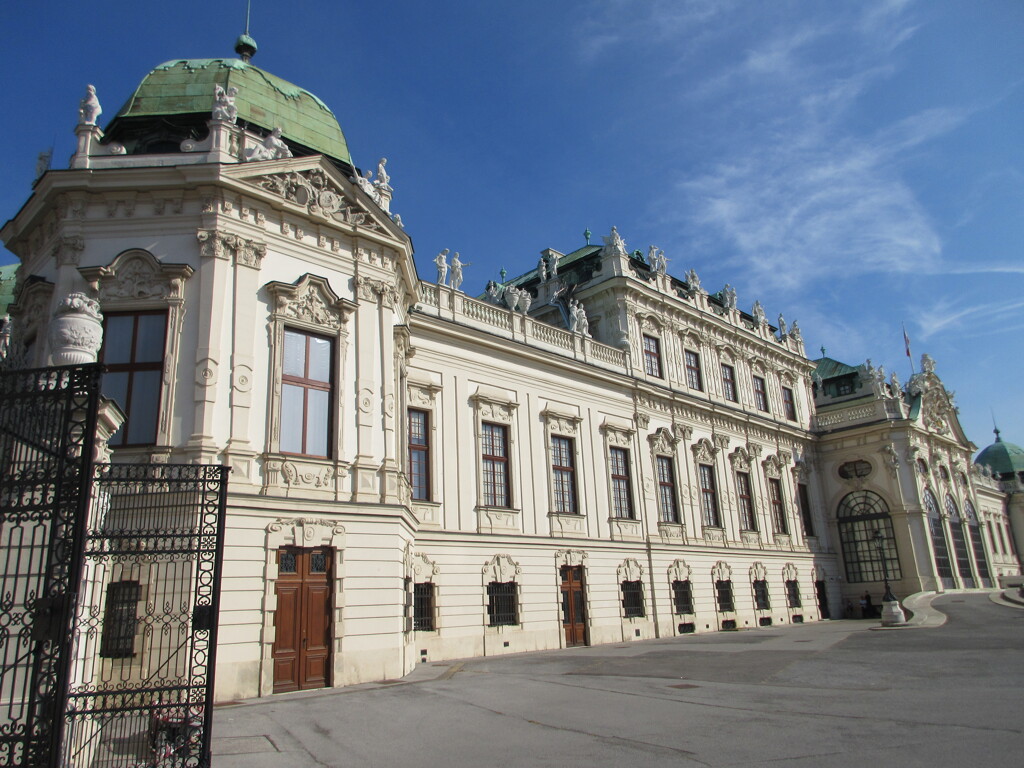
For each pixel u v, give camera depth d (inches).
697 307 1685.5
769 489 1749.5
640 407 1437.0
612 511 1310.3
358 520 747.4
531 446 1198.9
